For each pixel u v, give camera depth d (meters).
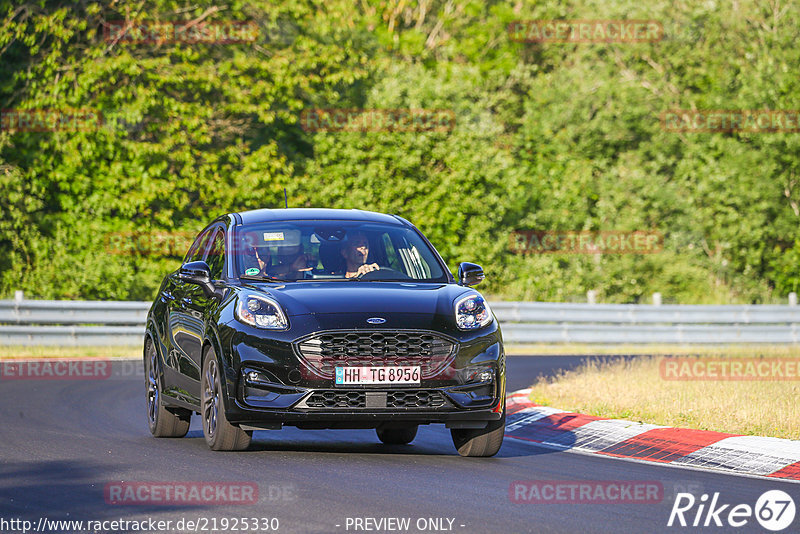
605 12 133.88
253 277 32.50
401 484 26.34
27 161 97.88
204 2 106.06
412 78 113.88
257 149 108.06
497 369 30.41
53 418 40.47
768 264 123.38
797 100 121.50
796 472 29.70
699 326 98.06
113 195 98.38
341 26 111.38
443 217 108.19
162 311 36.50
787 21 126.56
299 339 29.14
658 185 120.12
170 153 100.06
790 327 101.62
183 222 101.81
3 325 79.69
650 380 50.91
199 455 30.52
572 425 38.41
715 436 33.75
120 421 40.31
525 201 115.75
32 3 99.81
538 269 112.62
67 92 99.06
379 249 33.78
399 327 29.39
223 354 30.06
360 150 107.94
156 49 102.50
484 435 31.31
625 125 123.56
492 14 143.38
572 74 126.44
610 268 116.25
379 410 29.14
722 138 124.50
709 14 129.88
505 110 127.56
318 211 35.91
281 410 29.08
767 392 44.91
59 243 96.06
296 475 27.30
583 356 79.25
